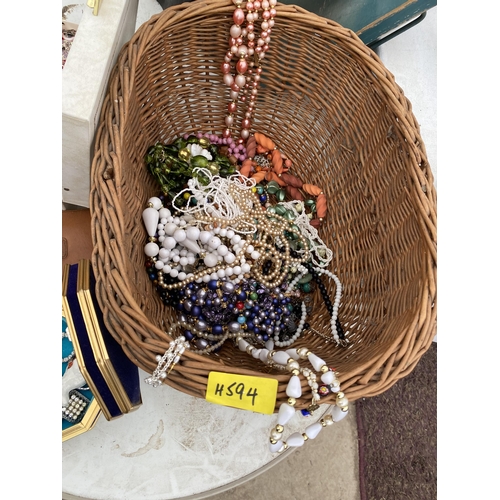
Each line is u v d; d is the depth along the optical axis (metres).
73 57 0.57
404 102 0.70
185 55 0.73
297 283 0.82
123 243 0.56
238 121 0.90
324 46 0.75
